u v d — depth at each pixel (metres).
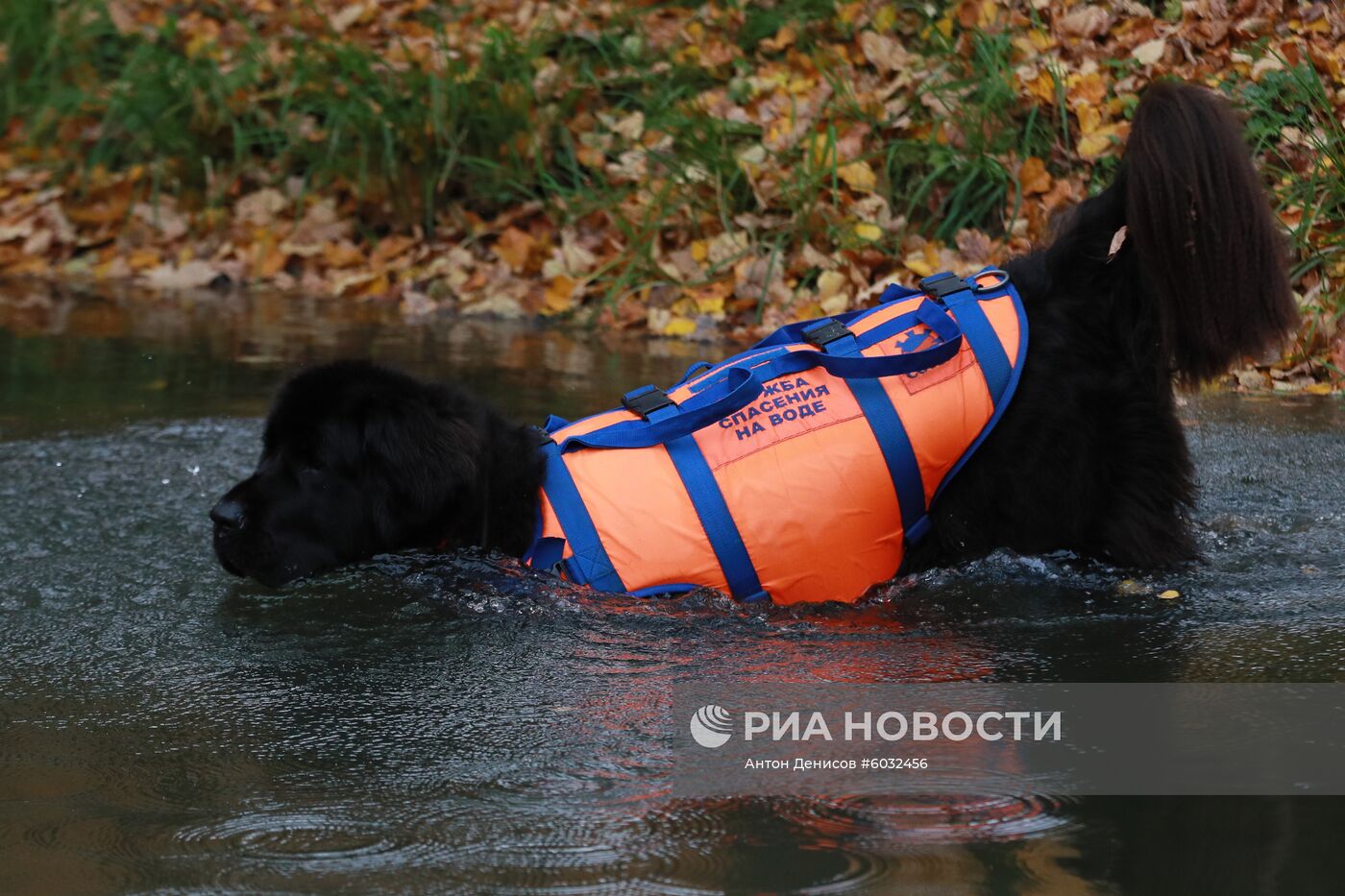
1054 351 4.67
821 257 8.88
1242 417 6.82
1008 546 4.68
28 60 12.68
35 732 3.62
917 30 10.30
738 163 9.43
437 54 11.20
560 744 3.47
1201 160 4.43
